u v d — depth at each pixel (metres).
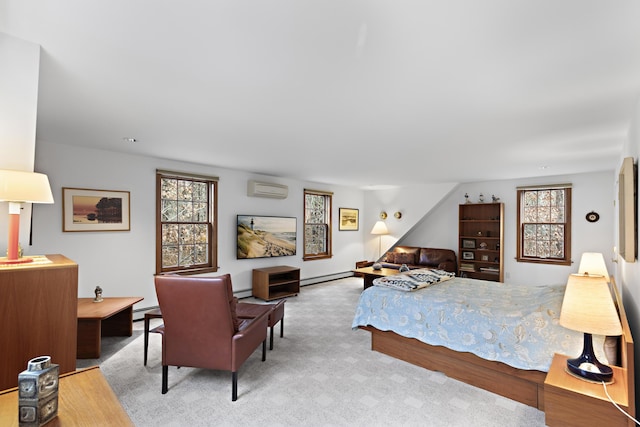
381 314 3.26
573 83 2.00
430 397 2.47
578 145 3.48
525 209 5.98
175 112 2.62
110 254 4.10
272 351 3.32
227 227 5.34
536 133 3.06
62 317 1.54
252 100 2.35
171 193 4.76
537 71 1.86
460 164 4.67
